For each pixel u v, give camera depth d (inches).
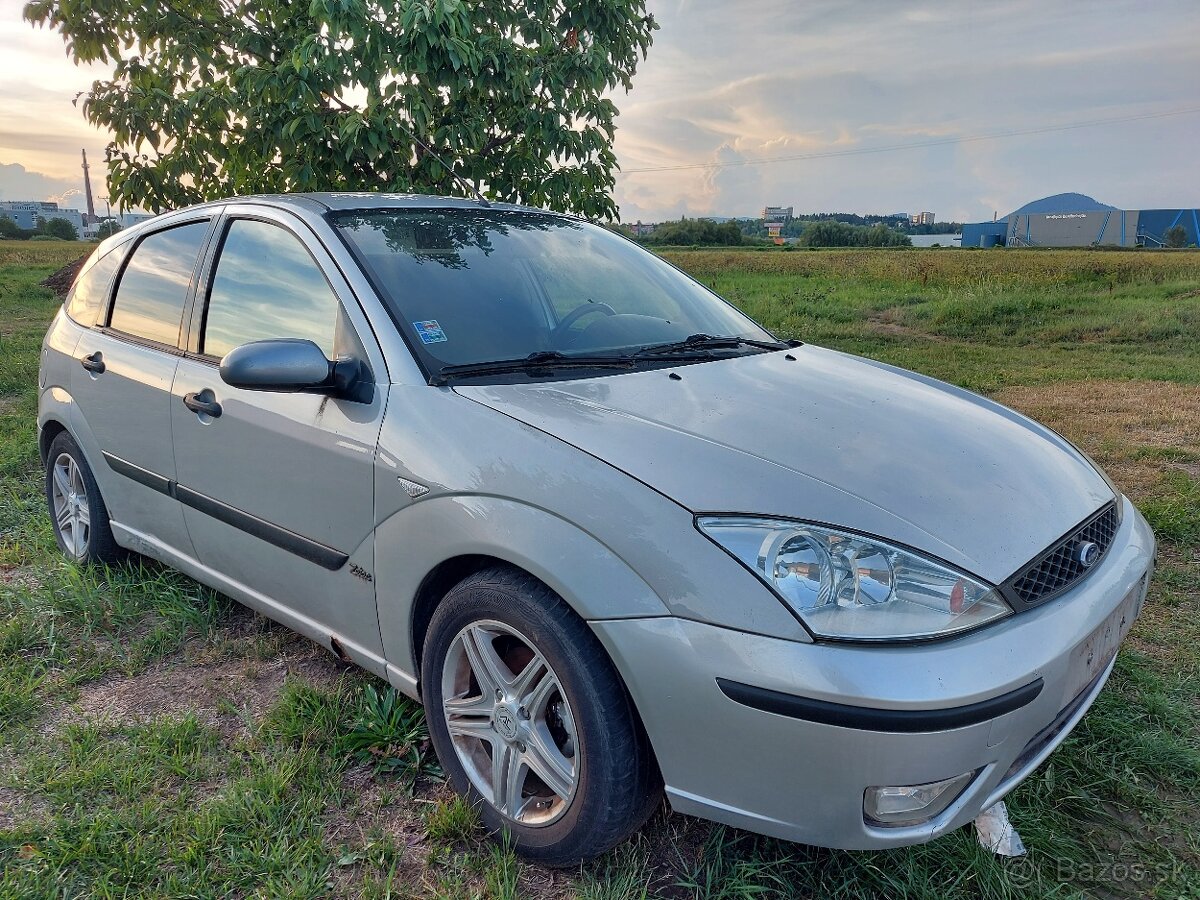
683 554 70.5
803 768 67.1
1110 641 82.0
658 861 83.9
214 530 115.4
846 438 85.4
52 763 97.6
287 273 108.7
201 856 82.7
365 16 197.6
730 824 72.0
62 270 757.9
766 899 79.4
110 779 94.7
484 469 81.2
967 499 78.5
